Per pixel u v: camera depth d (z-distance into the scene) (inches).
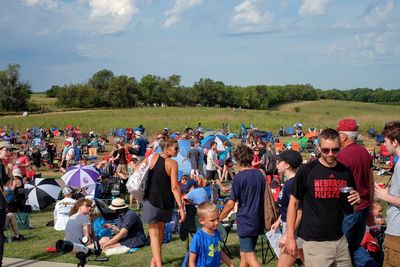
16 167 515.5
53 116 2950.3
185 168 700.0
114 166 652.7
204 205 223.1
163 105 4990.2
